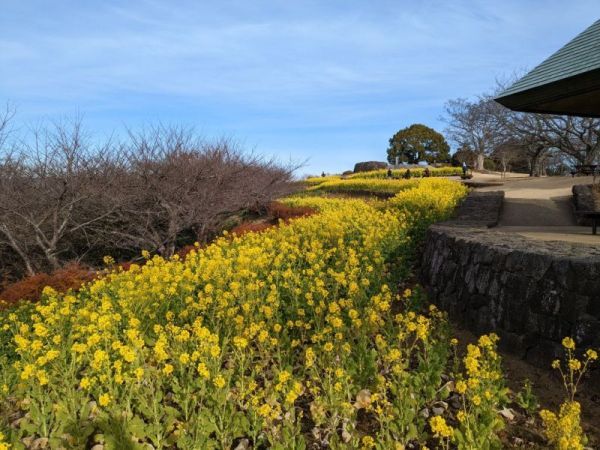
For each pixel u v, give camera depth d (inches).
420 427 154.8
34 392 174.9
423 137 2267.5
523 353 212.8
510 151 1337.4
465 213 476.7
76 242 593.6
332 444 147.1
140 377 158.2
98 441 163.6
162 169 539.2
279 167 750.5
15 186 507.5
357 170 1881.2
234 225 691.4
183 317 244.7
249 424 158.6
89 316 234.5
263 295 262.1
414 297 277.0
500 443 143.9
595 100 348.8
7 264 559.2
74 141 515.5
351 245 372.5
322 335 200.1
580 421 166.2
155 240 549.6
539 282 209.3
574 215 489.4
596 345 184.5
